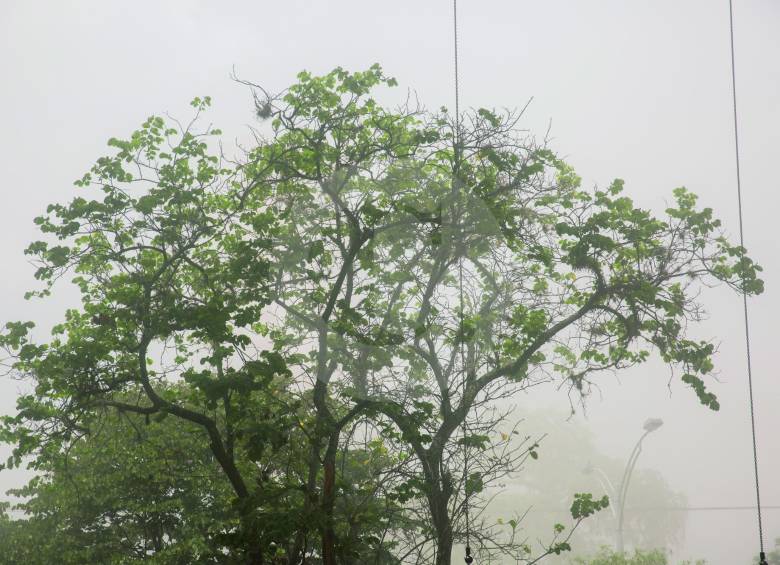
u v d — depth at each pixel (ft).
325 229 26.30
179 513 51.34
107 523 53.78
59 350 41.81
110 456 50.83
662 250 45.01
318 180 27.37
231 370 33.42
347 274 25.81
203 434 44.75
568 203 42.16
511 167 35.40
